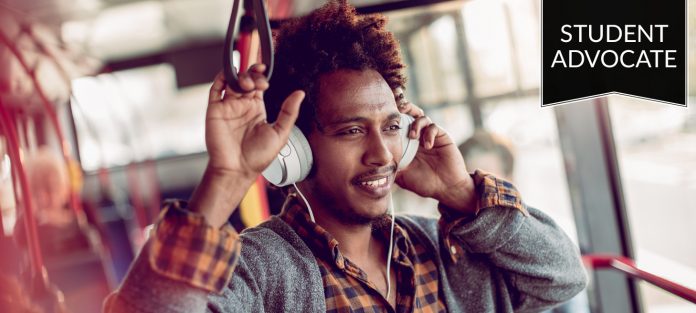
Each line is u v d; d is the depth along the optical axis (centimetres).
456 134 255
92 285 289
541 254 117
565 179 264
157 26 400
